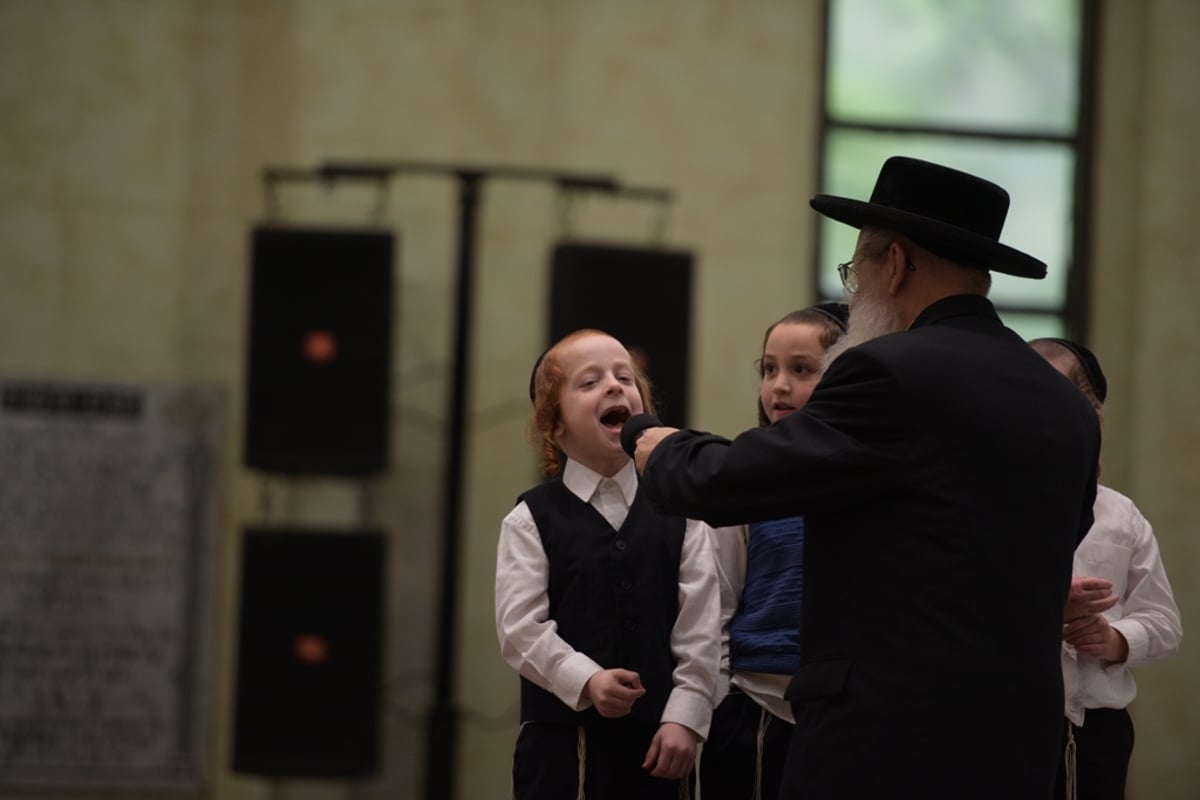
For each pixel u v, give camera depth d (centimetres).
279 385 947
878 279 376
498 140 1045
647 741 402
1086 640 420
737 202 1071
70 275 1027
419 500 1032
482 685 1023
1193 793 1040
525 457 1038
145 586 1027
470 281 977
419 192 1037
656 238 1061
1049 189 1103
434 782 949
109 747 1019
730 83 1075
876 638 338
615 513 420
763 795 412
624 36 1065
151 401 1030
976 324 363
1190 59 1092
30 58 1028
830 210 374
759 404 453
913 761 330
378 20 1039
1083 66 1105
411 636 1027
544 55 1055
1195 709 1050
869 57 1096
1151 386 1080
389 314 952
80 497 1024
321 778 931
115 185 1031
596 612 405
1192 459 1077
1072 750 431
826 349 433
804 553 361
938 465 340
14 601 1020
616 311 944
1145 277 1086
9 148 1026
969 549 336
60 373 1026
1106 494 465
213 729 1026
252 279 950
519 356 1042
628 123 1062
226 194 1036
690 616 410
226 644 1031
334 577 937
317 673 932
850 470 340
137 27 1034
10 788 1012
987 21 1105
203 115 1034
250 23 1038
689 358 949
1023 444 346
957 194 367
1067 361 461
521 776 404
